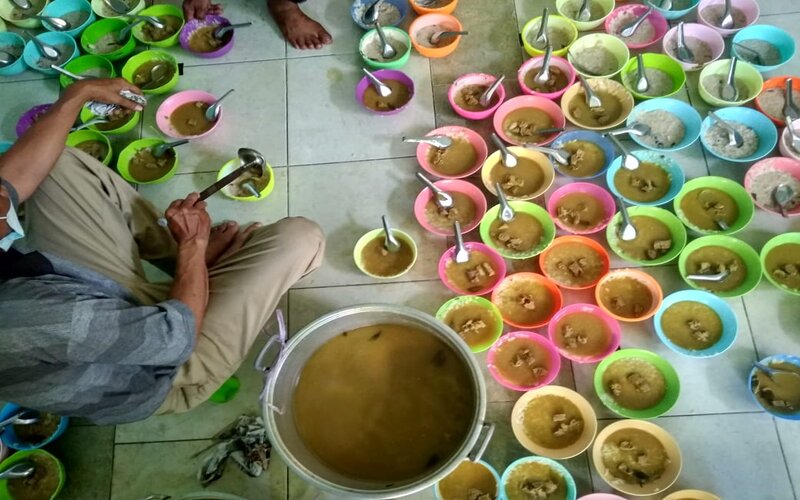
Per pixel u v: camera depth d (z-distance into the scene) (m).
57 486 1.39
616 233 1.57
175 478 1.42
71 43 1.96
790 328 1.47
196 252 1.24
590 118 1.73
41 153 1.20
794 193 1.57
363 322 1.27
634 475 1.31
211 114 1.80
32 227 1.23
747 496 1.33
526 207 1.60
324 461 1.18
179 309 1.09
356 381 1.24
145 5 2.06
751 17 1.83
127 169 1.74
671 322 1.46
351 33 1.95
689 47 1.81
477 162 1.68
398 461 1.17
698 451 1.37
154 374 1.13
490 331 1.47
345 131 1.80
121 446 1.46
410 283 1.59
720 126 1.67
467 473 1.34
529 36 1.87
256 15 2.00
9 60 1.95
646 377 1.41
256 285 1.26
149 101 1.88
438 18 1.89
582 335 1.46
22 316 0.92
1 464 1.40
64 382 0.98
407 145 1.77
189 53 1.95
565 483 1.32
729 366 1.44
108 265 1.23
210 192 1.45
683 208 1.58
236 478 1.41
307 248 1.34
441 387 1.22
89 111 1.79
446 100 1.82
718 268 1.50
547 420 1.38
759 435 1.37
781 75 1.78
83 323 0.95
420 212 1.63
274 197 1.72
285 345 1.17
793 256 1.51
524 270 1.57
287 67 1.91
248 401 1.48
